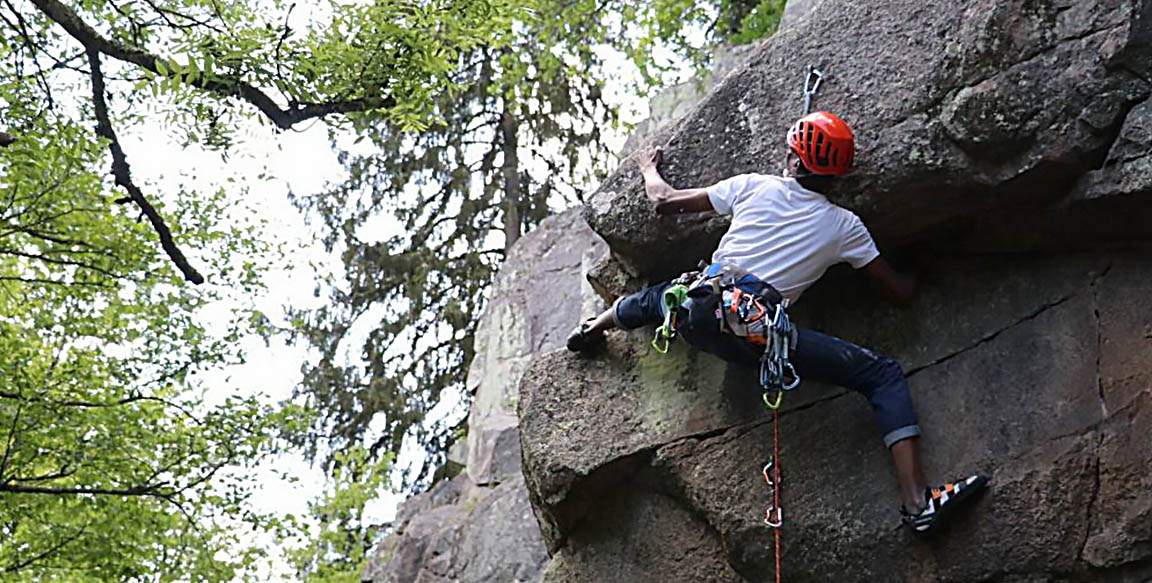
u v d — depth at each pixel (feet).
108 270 30.66
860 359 14.97
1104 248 15.17
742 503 16.03
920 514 14.57
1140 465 14.12
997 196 14.96
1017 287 15.62
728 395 16.67
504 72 44.98
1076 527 14.29
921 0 15.76
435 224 61.67
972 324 15.71
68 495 31.07
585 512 17.62
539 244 37.70
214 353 32.73
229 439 32.04
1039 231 15.29
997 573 14.60
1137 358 14.55
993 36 14.80
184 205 32.35
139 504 31.96
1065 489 14.43
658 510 17.17
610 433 17.19
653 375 17.42
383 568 35.12
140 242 30.83
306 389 59.11
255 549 34.17
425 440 58.08
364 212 61.82
